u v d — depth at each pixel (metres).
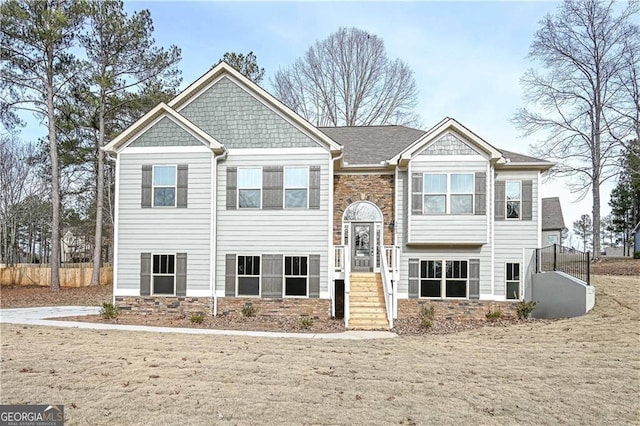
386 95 36.06
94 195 35.16
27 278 28.72
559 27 27.62
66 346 9.54
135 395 6.38
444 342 10.59
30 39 23.34
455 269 15.85
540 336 10.68
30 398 6.26
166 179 15.37
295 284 15.14
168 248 15.21
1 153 37.19
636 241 34.00
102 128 25.89
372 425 5.40
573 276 14.05
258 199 15.49
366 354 9.14
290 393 6.51
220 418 5.57
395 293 15.09
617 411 5.83
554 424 5.46
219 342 10.22
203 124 15.91
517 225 16.19
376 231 17.02
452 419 5.60
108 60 25.72
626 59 26.36
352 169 16.83
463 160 15.50
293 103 36.62
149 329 12.20
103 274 29.41
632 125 26.52
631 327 10.57
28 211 38.75
